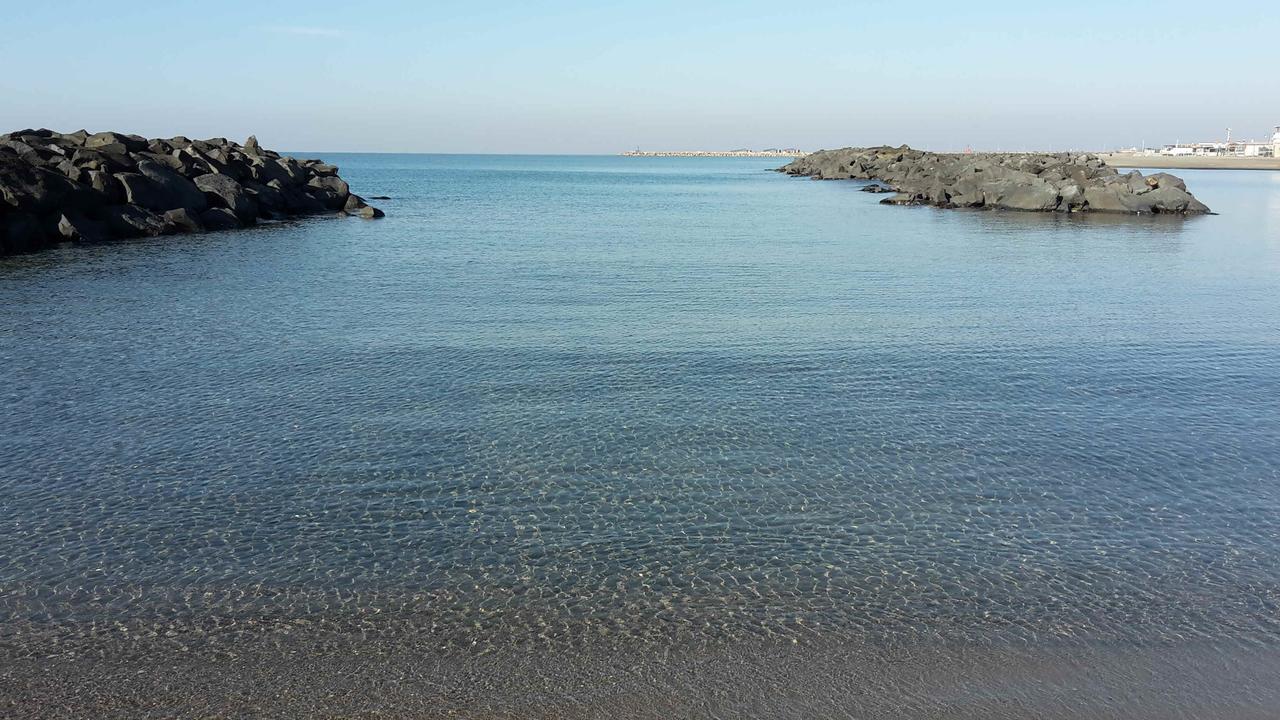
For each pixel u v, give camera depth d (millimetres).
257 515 9781
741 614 7797
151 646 7352
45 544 9133
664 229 45625
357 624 7656
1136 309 22000
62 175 36469
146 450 11773
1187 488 10570
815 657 7172
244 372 15578
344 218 51906
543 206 65875
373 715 6488
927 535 9312
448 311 21328
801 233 43500
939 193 67938
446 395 14164
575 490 10430
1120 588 8258
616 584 8305
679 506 9992
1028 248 36688
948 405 13695
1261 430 12625
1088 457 11547
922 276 27891
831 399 13977
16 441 12133
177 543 9148
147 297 23234
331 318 20422
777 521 9617
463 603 7984
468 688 6785
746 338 18281
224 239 38562
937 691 6750
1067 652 7250
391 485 10578
